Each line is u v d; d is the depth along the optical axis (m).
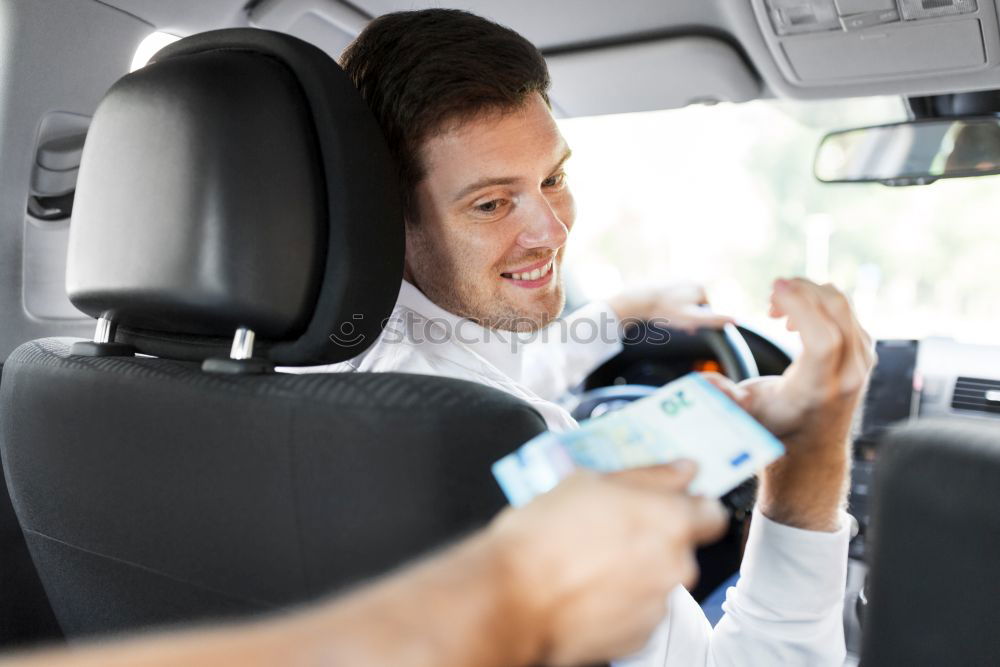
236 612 0.74
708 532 0.43
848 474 0.97
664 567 0.41
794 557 0.97
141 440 0.77
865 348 0.92
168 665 0.29
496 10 1.67
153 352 0.88
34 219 1.49
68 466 0.84
